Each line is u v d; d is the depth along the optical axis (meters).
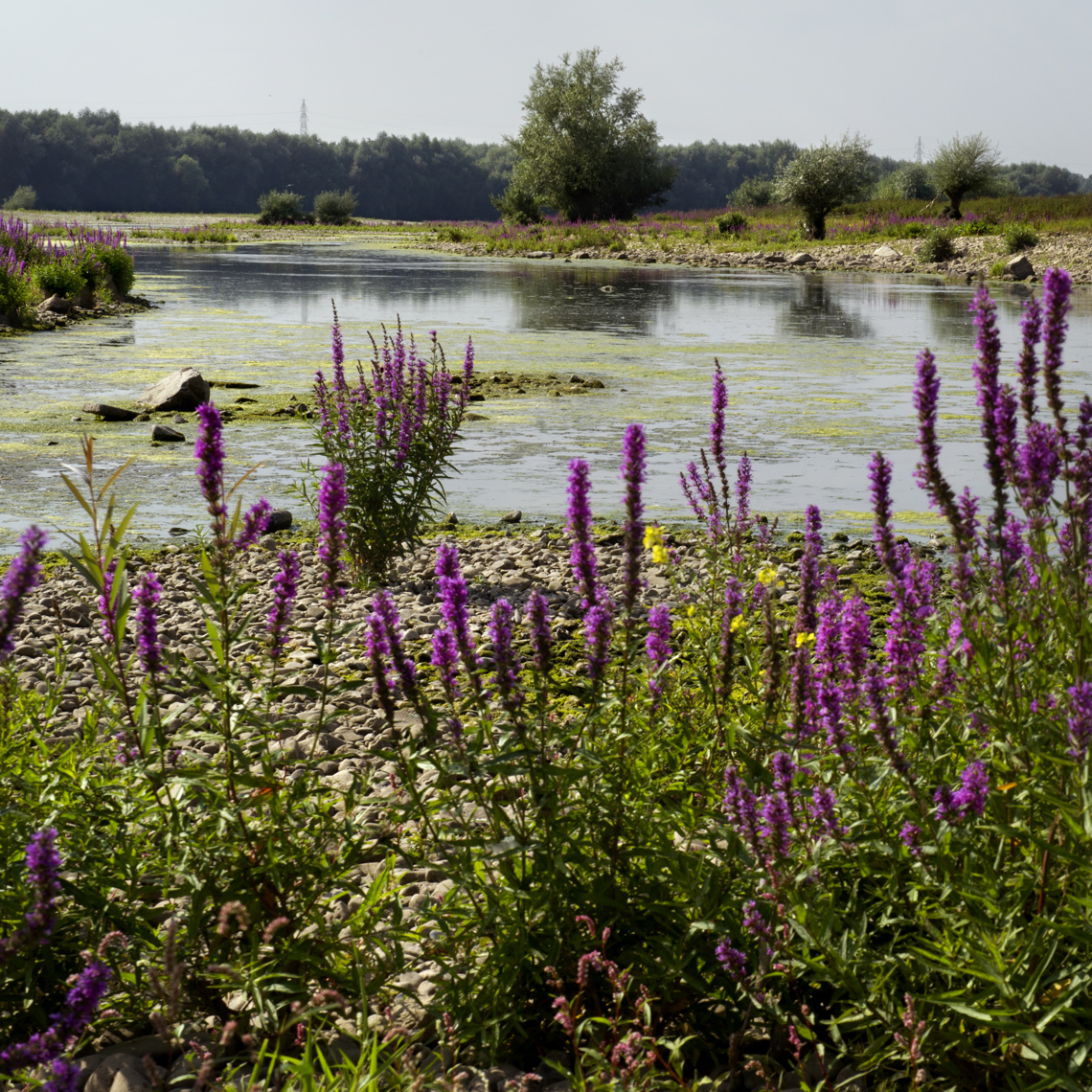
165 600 7.49
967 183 56.72
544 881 3.06
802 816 2.96
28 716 3.83
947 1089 2.78
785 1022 2.82
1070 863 2.68
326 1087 2.60
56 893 2.41
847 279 42.97
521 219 78.62
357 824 3.61
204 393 15.04
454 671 3.16
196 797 3.39
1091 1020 2.65
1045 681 3.08
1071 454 3.29
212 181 173.25
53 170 158.88
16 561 2.44
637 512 3.33
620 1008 3.06
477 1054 3.07
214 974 2.82
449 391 8.30
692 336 23.83
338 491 3.51
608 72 76.75
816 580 3.64
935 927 2.90
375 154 185.25
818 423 14.28
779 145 189.12
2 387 16.19
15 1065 2.28
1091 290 35.38
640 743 3.44
